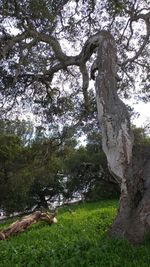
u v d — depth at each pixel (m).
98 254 10.33
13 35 13.84
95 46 13.05
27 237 16.64
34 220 19.44
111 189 43.84
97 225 17.25
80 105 17.33
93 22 14.99
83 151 45.84
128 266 9.41
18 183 26.67
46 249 12.00
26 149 21.48
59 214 27.84
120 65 14.47
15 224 18.34
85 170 44.91
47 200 50.25
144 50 15.78
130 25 14.94
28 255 11.50
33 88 16.50
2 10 13.16
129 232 11.65
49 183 46.81
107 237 11.86
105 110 12.22
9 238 17.33
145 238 11.51
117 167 12.04
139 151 12.20
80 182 47.16
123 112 12.16
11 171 29.72
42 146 18.28
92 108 16.14
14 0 13.00
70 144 18.47
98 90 12.38
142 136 31.70
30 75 15.38
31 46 13.73
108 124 12.12
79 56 13.66
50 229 18.12
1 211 40.38
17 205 38.56
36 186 47.50
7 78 15.39
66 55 13.95
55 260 10.38
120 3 13.56
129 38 15.20
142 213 11.66
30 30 13.52
